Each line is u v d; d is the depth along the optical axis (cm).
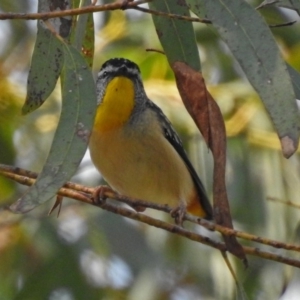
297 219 1074
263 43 609
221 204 638
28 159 1238
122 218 1217
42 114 1250
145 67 1244
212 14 617
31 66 716
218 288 1118
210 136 651
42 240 1201
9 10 1302
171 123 1061
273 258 624
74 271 1191
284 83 598
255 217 1097
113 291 1188
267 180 1108
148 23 1266
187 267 1204
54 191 591
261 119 1147
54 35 651
